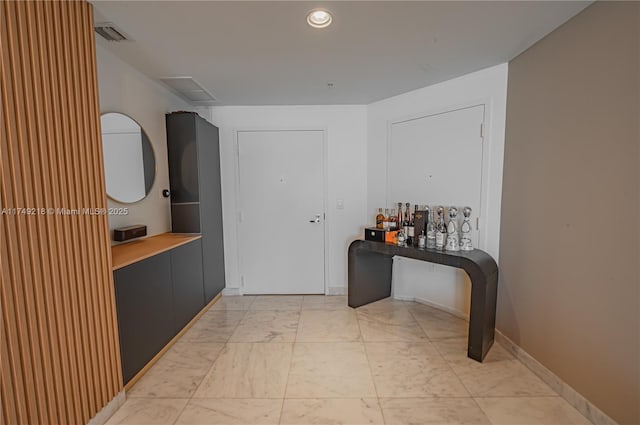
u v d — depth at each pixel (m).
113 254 2.05
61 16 1.43
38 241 1.32
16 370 1.23
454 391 1.90
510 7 1.63
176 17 1.69
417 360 2.25
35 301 1.30
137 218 2.53
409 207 3.20
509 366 2.16
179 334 2.57
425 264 3.26
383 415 1.71
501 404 1.78
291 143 3.57
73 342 1.48
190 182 2.94
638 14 1.38
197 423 1.66
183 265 2.60
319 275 3.70
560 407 1.76
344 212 3.63
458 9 1.65
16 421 1.24
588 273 1.66
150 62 2.30
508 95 2.36
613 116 1.50
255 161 3.59
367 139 3.55
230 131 3.55
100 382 1.64
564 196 1.81
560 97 1.84
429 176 3.00
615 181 1.50
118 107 2.25
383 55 2.22
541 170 2.00
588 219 1.65
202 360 2.27
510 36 1.95
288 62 2.33
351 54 2.20
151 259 2.12
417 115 3.05
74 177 1.50
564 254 1.82
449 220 2.66
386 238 2.96
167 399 1.85
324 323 2.89
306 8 1.62
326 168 3.59
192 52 2.14
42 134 1.33
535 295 2.07
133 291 1.93
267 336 2.64
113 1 1.54
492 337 2.40
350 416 1.70
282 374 2.09
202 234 3.01
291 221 3.65
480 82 2.55
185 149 2.91
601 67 1.56
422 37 1.96
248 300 3.53
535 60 2.05
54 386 1.39
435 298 3.20
